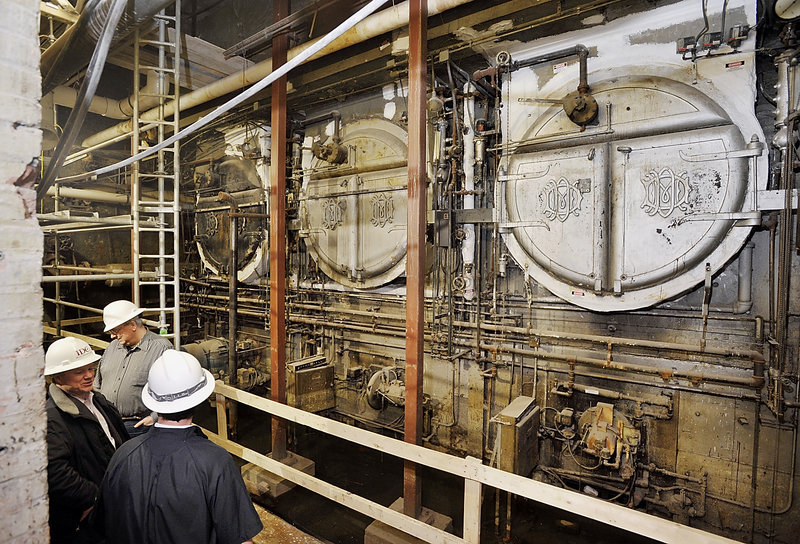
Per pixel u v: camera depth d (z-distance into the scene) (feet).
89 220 14.65
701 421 13.17
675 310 13.73
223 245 27.40
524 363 16.26
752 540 12.48
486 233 17.44
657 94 13.53
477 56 17.10
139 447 6.60
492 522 14.98
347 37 16.63
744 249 12.62
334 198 21.57
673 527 7.49
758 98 12.59
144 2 10.53
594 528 14.40
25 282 4.04
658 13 13.52
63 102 24.62
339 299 21.88
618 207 14.15
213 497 6.43
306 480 12.66
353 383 20.88
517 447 13.30
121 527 6.31
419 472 12.92
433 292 17.66
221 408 15.28
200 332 30.25
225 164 27.20
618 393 14.30
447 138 17.92
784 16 11.52
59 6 13.39
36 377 4.14
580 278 14.90
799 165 11.59
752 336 12.59
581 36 14.94
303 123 22.89
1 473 3.91
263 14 23.59
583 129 14.71
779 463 12.08
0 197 3.84
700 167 12.83
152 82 22.30
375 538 12.57
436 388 18.44
